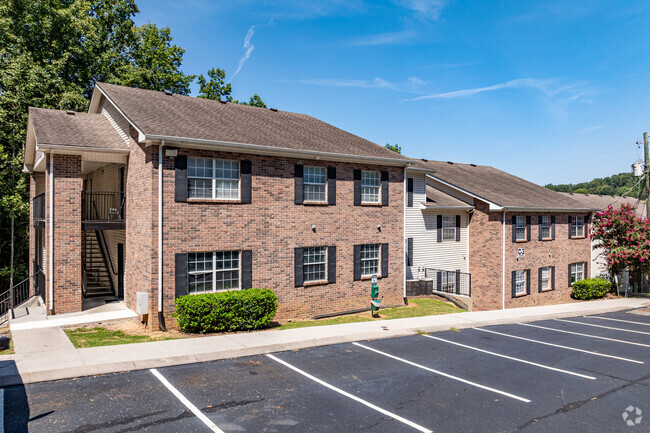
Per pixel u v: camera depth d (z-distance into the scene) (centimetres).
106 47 3062
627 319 1889
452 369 1052
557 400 874
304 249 1675
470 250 2475
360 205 1828
